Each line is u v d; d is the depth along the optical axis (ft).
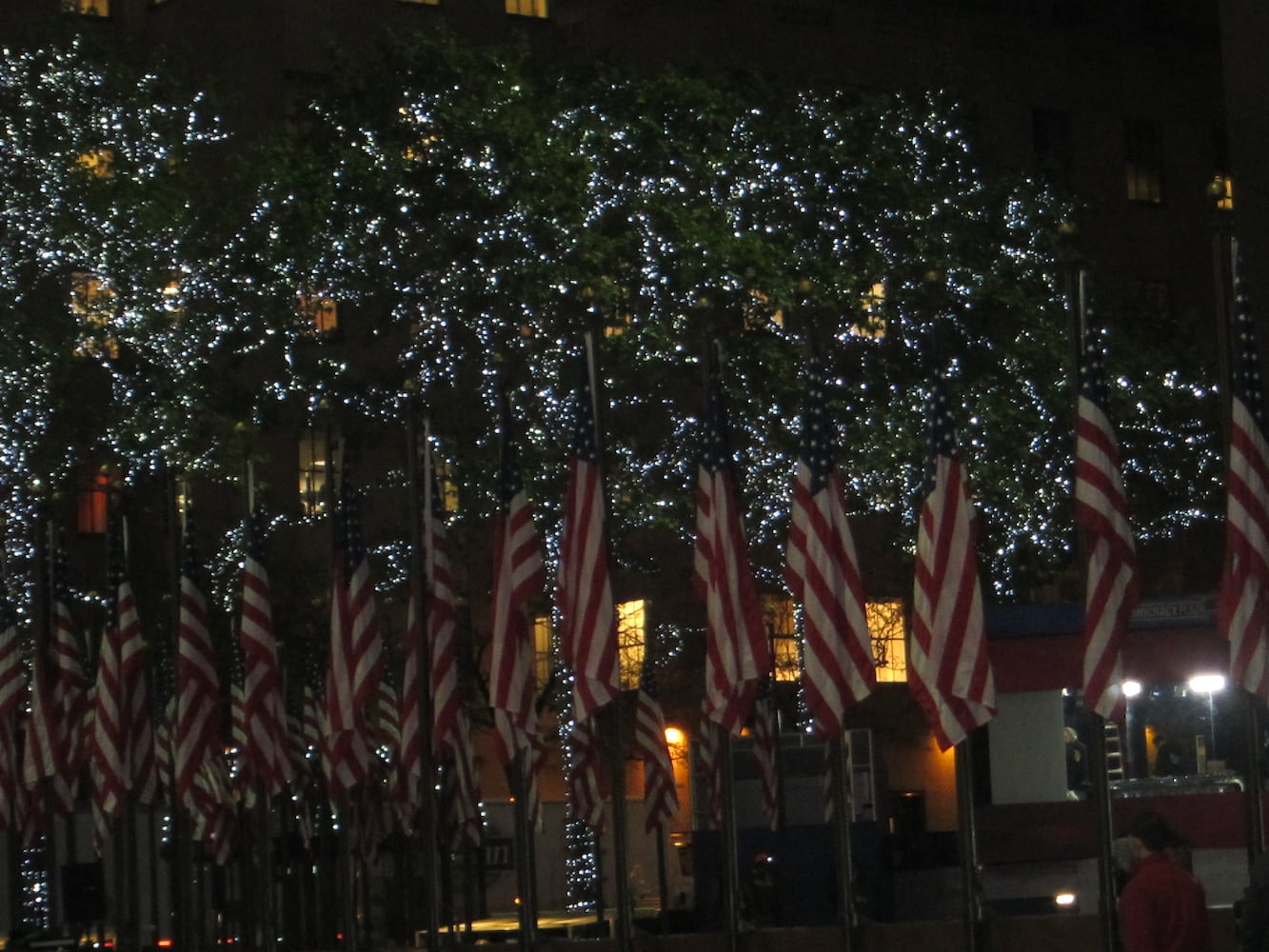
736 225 162.20
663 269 157.58
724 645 88.17
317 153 163.32
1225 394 79.92
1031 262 170.50
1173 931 60.29
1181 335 184.96
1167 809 104.53
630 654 197.26
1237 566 76.18
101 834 132.87
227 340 164.04
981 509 162.71
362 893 147.43
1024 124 249.55
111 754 119.34
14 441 164.25
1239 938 62.08
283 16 199.52
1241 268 77.51
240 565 171.94
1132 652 108.99
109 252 166.81
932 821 218.79
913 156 169.37
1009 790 109.91
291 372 163.73
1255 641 75.77
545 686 191.11
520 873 96.78
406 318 160.56
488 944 98.17
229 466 167.22
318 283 161.79
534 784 122.42
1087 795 110.22
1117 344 174.29
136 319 167.12
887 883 113.50
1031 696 109.81
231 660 151.94
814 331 87.10
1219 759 106.93
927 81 182.09
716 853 122.11
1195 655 107.65
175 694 121.49
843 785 83.97
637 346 154.92
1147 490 179.93
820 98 168.96
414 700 105.09
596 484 92.27
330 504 110.83
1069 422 166.71
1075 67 255.09
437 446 157.99
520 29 208.23
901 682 219.41
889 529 178.50
